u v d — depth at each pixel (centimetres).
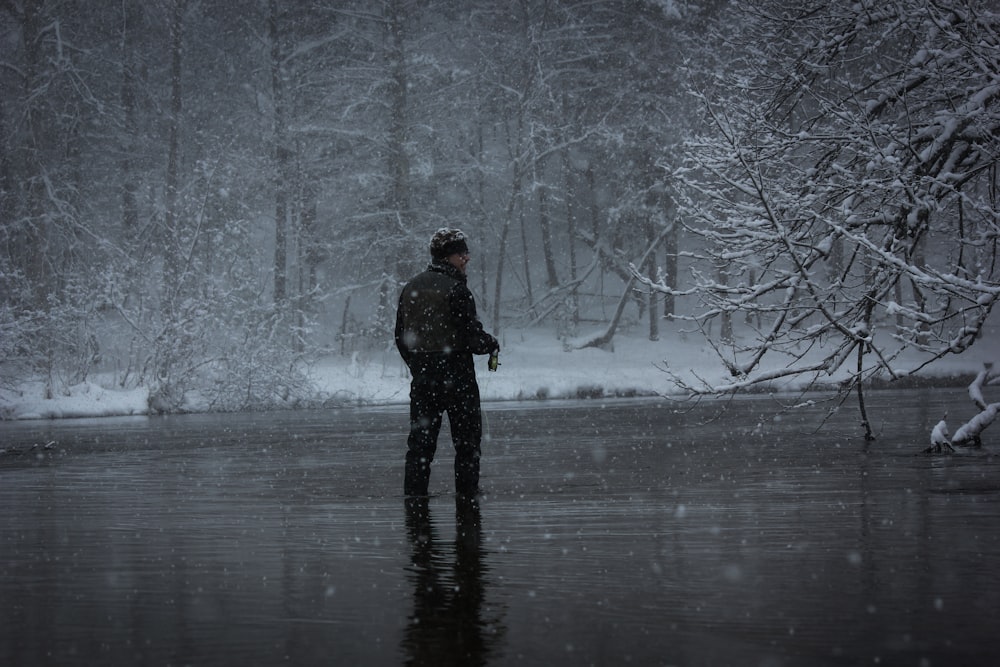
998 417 1540
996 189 1041
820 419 1650
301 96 4925
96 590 405
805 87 1077
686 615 346
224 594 393
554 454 1086
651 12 4738
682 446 1163
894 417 1638
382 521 606
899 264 886
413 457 752
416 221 4741
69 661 295
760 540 509
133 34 4812
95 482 898
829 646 303
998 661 286
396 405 3097
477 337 758
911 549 475
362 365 4169
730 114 1073
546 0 4962
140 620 349
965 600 366
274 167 4619
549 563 453
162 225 3841
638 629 326
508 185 5231
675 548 489
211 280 3025
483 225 5497
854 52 1281
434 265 778
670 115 4575
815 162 1110
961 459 933
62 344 2950
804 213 960
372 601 376
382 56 4822
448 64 4838
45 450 1366
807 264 984
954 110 1009
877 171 1016
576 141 4916
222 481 883
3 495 793
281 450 1260
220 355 2944
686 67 1110
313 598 382
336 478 891
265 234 5056
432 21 5109
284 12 5006
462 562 458
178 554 495
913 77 1083
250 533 564
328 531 567
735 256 985
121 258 3541
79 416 2669
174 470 1008
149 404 2805
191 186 3303
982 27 1026
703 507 643
